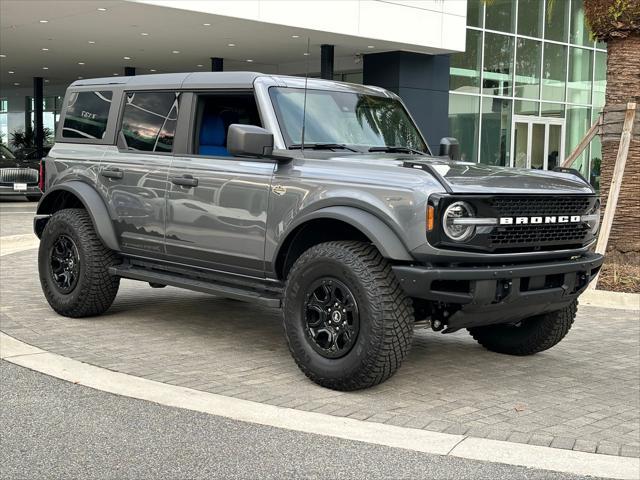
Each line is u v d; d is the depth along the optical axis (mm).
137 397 5016
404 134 6426
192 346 6363
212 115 6277
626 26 9664
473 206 4789
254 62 30016
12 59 30859
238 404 4879
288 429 4480
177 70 33844
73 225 7004
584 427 4660
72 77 37656
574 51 29875
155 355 6043
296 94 5941
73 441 4266
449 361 6195
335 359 5090
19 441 4258
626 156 9453
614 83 9914
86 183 7086
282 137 5641
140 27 22469
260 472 3877
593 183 31047
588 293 8906
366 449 4207
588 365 6195
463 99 27141
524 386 5527
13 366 5676
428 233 4691
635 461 4133
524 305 5105
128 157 6738
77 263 6988
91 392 5117
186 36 23875
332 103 6137
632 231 9930
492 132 27859
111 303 7180
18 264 10820
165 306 8008
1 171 20938
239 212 5762
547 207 5164
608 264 9812
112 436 4348
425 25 24031
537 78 28812
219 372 5605
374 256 5012
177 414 4715
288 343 5328
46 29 23312
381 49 25125
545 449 4262
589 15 10023
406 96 25656
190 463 3979
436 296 4742
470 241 4777
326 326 5137
